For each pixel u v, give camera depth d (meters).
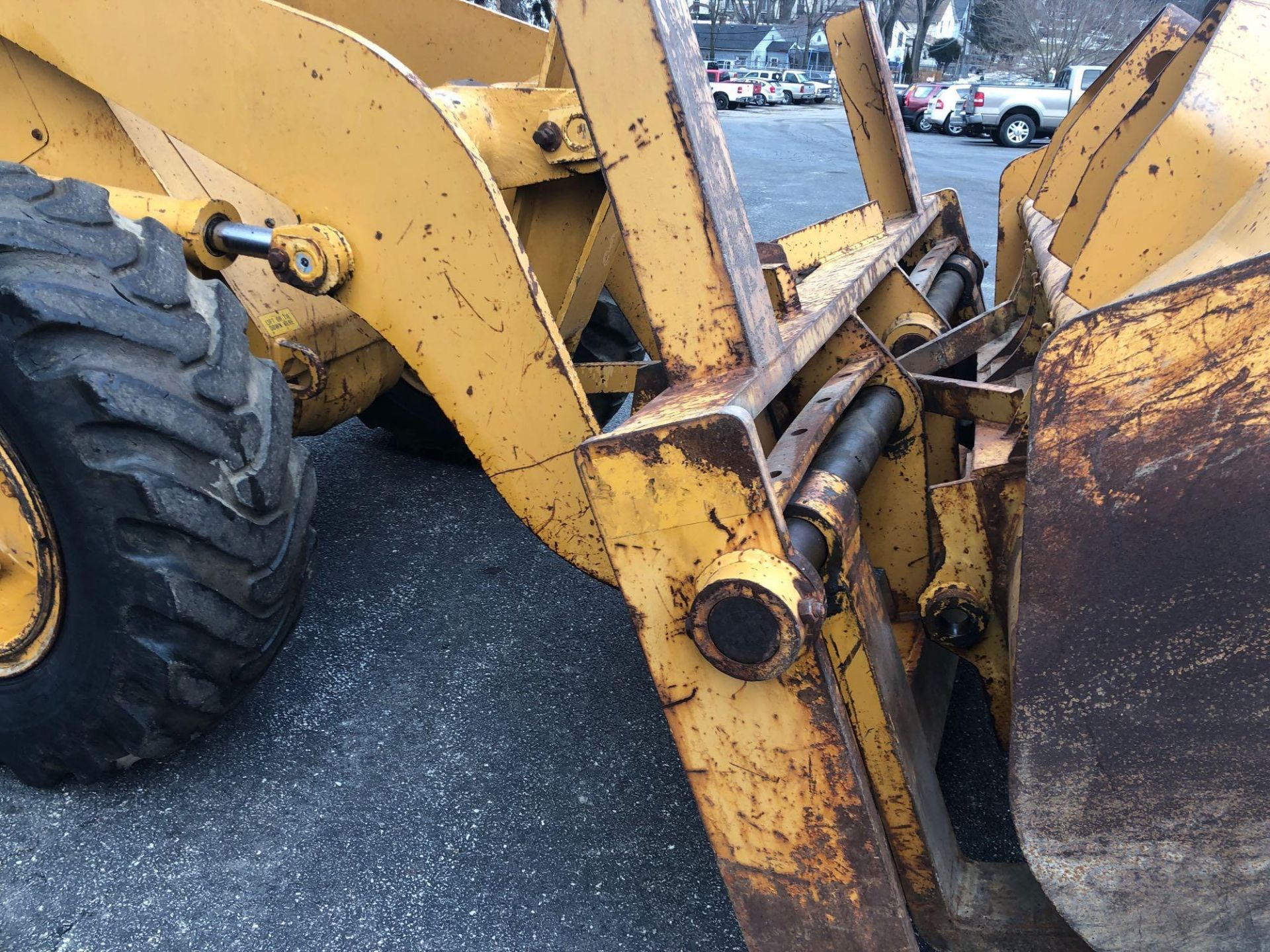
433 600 2.79
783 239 2.93
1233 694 1.07
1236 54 1.44
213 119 1.86
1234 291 0.96
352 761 2.14
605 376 2.91
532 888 1.80
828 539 1.40
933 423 2.38
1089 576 1.09
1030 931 1.43
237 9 1.77
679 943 1.68
